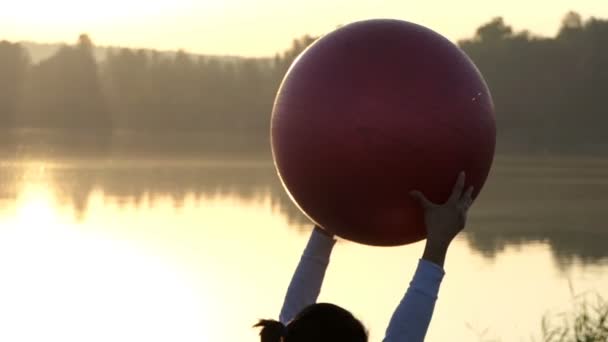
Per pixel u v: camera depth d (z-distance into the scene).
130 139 79.69
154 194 32.03
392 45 3.02
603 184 36.06
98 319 14.75
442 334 12.31
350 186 2.97
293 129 3.05
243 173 41.41
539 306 13.88
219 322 14.02
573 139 61.62
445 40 3.08
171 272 17.98
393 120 2.92
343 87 2.97
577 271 17.41
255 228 23.94
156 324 14.27
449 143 2.92
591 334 8.19
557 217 25.95
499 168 46.56
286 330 2.39
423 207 2.91
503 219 25.78
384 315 13.40
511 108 60.88
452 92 2.96
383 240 3.09
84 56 90.44
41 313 15.23
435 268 2.71
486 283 16.27
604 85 60.56
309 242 3.33
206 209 28.11
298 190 3.11
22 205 28.73
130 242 21.95
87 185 34.62
